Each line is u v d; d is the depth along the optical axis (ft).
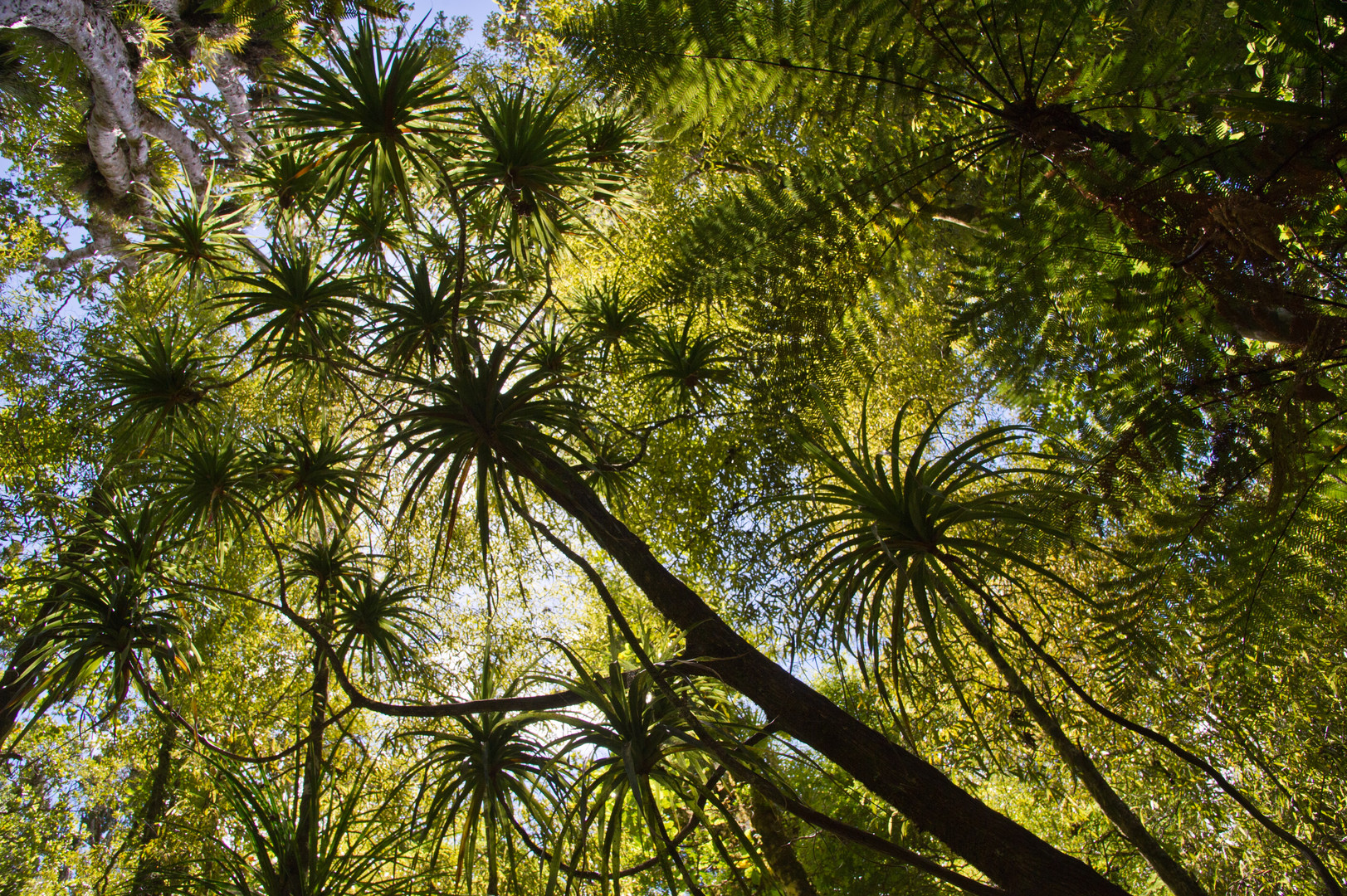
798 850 18.07
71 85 29.89
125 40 28.32
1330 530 6.80
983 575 8.13
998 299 7.42
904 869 17.37
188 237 13.34
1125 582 7.27
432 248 13.80
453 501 9.56
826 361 9.53
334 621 13.10
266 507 12.62
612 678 8.32
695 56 7.73
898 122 8.22
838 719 8.55
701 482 17.10
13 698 11.51
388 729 17.62
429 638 15.98
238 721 21.16
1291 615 7.03
